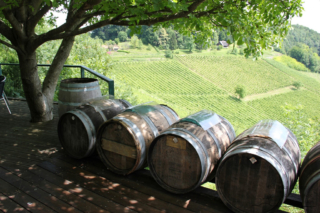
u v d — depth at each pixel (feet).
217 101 196.24
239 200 6.57
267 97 206.18
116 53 308.19
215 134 7.78
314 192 5.57
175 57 289.53
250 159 6.25
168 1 7.55
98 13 10.12
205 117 8.14
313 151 6.28
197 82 230.89
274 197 6.12
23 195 7.48
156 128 8.61
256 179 6.27
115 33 366.63
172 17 9.04
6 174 8.69
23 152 10.49
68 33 10.68
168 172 7.66
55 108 17.38
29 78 13.24
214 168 7.59
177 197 7.44
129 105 11.12
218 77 242.37
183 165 7.34
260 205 6.32
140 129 8.12
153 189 7.86
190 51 316.60
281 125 7.53
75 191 7.70
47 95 14.79
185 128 7.48
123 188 7.90
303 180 5.97
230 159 6.57
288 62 277.23
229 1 9.75
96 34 367.25
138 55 298.76
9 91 21.91
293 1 11.13
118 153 8.52
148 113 8.88
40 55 43.52
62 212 6.72
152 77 233.35
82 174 8.73
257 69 257.75
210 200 7.31
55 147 11.01
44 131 13.00
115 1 9.07
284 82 234.38
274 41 12.08
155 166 7.89
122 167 8.60
